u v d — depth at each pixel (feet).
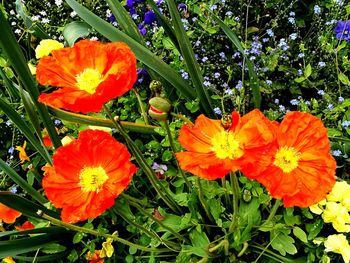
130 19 1.42
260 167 0.87
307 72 1.49
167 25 1.43
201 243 1.21
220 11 1.81
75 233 1.35
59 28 1.69
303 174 0.92
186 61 1.33
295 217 1.19
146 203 1.32
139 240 1.32
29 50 1.76
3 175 1.51
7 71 1.53
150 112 1.02
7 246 1.15
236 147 0.92
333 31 1.66
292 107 1.68
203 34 1.73
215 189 1.25
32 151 1.63
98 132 0.98
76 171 0.98
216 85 1.69
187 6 1.75
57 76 0.97
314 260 1.22
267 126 0.91
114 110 1.55
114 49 0.97
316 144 0.93
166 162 1.45
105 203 0.93
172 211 1.36
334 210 1.13
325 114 1.46
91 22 1.31
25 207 1.18
